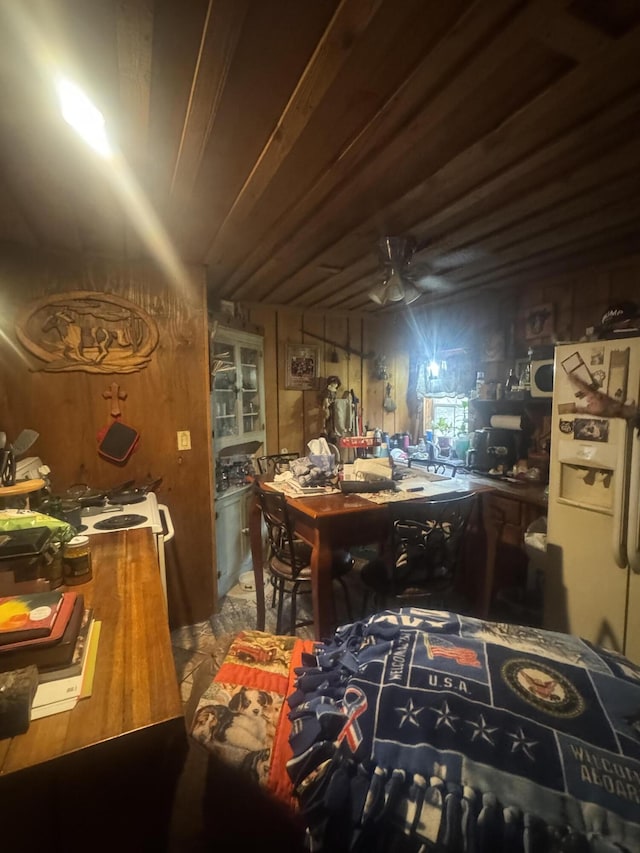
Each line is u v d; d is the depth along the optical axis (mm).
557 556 2074
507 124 1167
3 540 1135
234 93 1013
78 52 884
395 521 1778
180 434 2357
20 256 1992
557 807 613
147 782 670
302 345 3621
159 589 1141
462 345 3449
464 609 2346
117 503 1965
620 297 2379
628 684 836
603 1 789
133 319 2217
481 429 3062
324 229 1886
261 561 2377
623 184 1535
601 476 1913
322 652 1057
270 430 3541
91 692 738
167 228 1827
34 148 1209
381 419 4039
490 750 694
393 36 854
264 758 794
